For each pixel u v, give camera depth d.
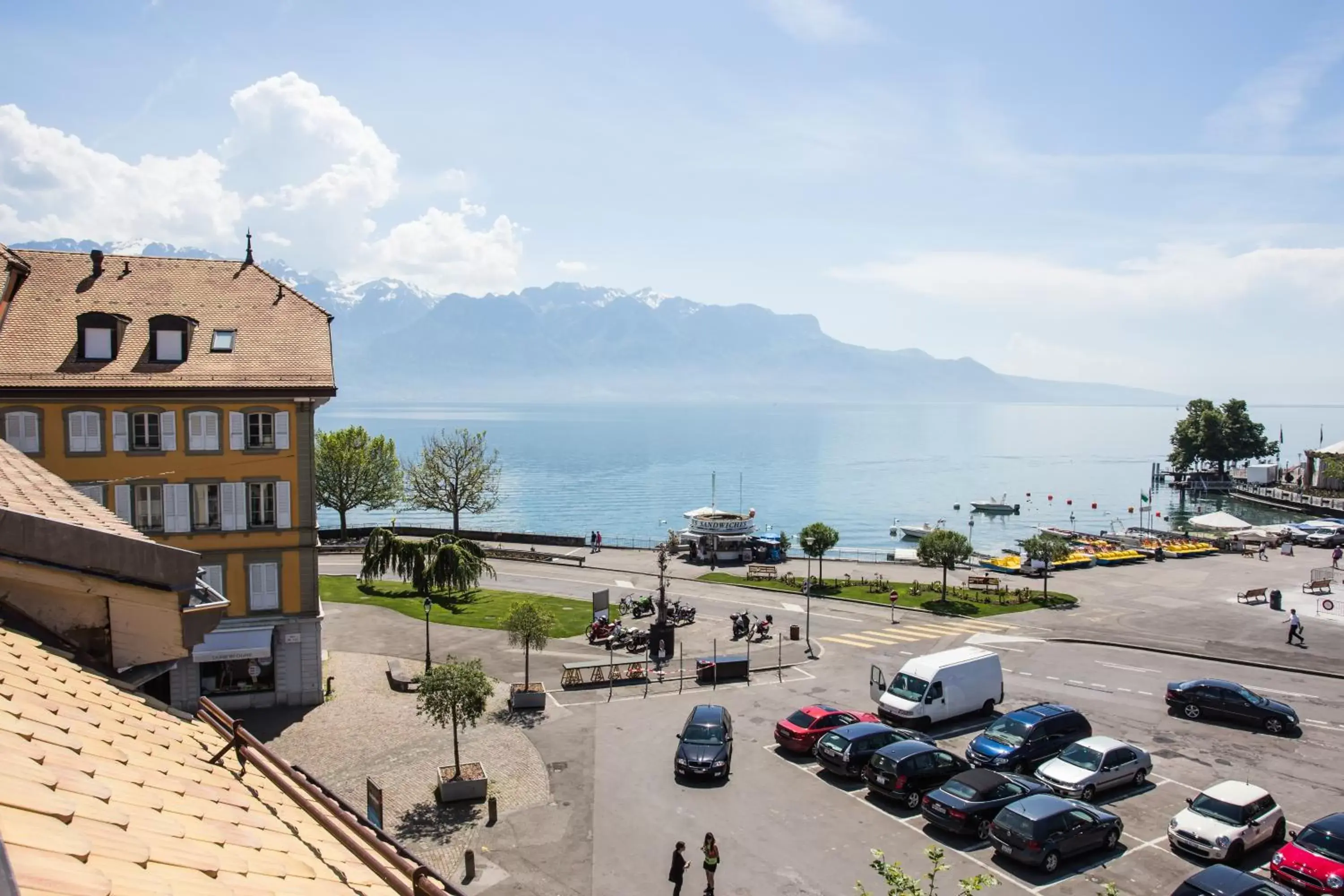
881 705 36.28
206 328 40.09
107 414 36.78
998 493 178.50
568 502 161.75
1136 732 35.94
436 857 25.45
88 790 5.59
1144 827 27.77
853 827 27.64
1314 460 153.25
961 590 63.72
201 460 37.78
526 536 84.62
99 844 4.73
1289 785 30.75
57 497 11.77
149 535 37.22
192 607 9.59
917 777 29.11
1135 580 69.44
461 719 30.00
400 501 118.75
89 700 7.97
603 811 28.48
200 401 37.59
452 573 57.59
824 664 45.59
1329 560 80.25
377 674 43.03
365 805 28.73
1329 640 50.53
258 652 37.25
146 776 6.76
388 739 34.69
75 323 38.66
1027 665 45.66
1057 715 32.94
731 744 33.44
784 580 67.00
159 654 9.61
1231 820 25.98
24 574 8.77
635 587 64.75
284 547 38.69
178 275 42.53
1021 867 25.25
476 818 27.92
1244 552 84.25
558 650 47.41
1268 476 166.88
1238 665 45.88
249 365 38.84
